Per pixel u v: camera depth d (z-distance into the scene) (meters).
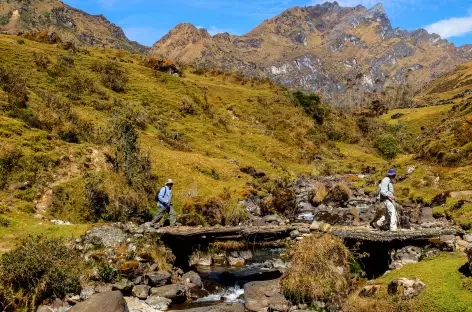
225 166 37.41
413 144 84.31
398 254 13.75
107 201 21.12
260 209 26.84
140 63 74.19
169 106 56.53
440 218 20.66
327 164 56.81
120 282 13.51
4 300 11.23
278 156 53.59
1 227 15.47
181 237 16.52
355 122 89.81
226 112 64.69
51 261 12.70
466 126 32.47
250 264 17.98
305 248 13.33
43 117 27.16
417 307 9.62
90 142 27.67
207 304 13.10
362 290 11.45
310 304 12.11
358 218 23.36
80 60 59.12
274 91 81.25
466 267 10.59
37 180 20.33
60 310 11.73
